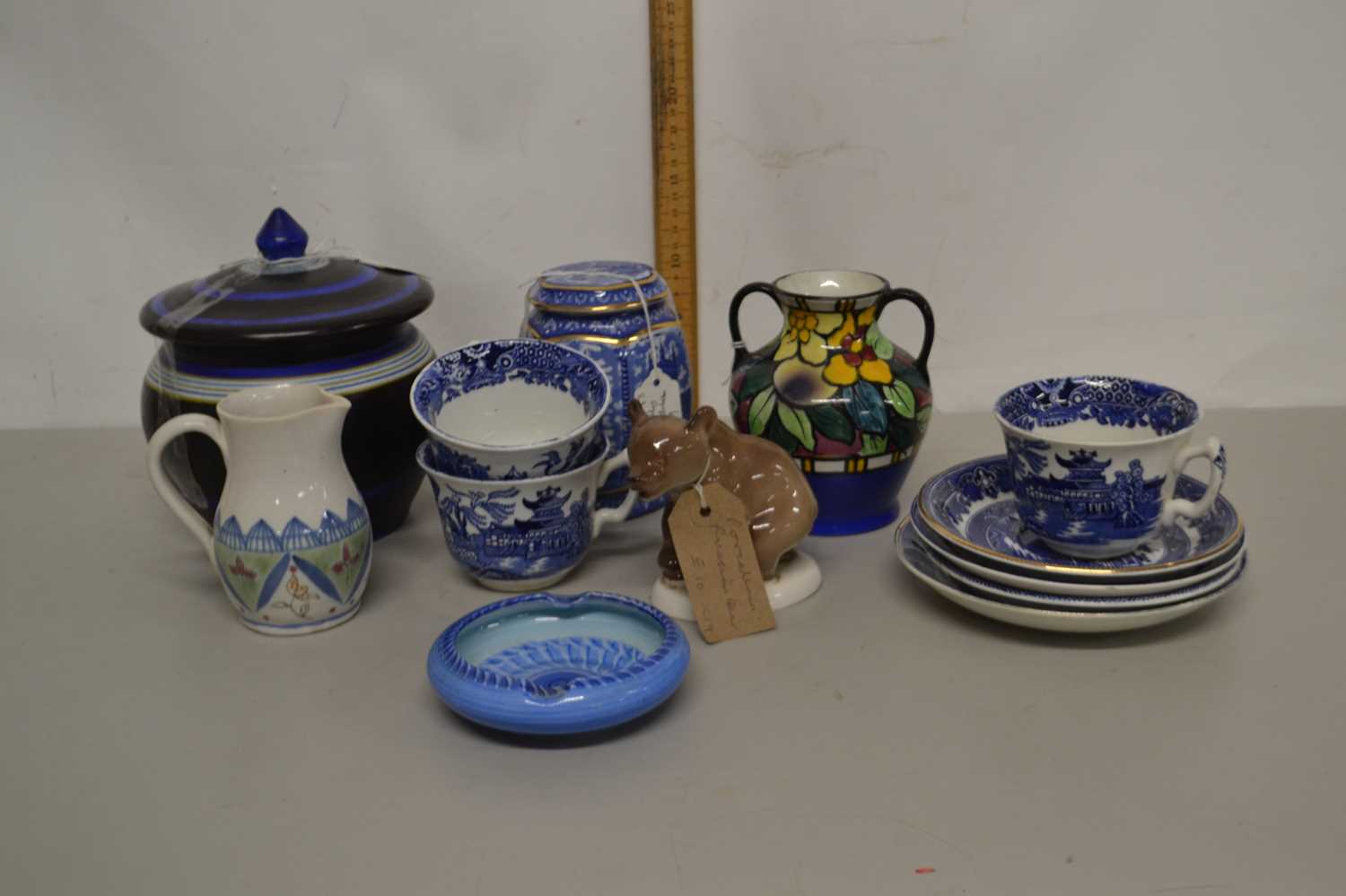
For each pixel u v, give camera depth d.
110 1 1.57
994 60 1.63
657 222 1.69
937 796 0.90
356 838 0.88
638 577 1.26
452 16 1.60
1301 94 1.65
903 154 1.68
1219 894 0.80
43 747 0.99
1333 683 1.03
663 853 0.85
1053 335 1.78
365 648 1.14
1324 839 0.85
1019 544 1.20
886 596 1.21
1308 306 1.75
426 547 1.35
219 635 1.17
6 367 1.75
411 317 1.24
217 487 1.23
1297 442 1.59
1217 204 1.71
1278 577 1.22
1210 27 1.62
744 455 1.15
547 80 1.64
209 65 1.61
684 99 1.63
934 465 1.55
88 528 1.42
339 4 1.59
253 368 1.20
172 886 0.83
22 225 1.67
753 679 1.07
